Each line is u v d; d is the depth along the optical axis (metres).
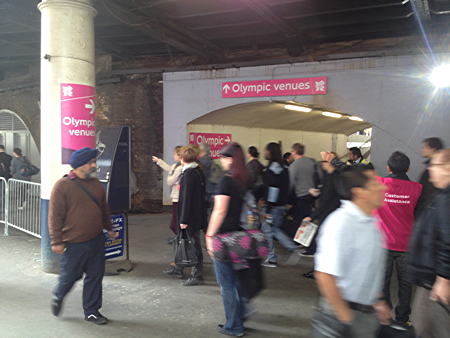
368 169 2.32
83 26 5.68
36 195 7.58
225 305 3.91
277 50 10.21
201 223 5.20
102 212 4.24
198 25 8.71
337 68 9.24
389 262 3.87
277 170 6.20
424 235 2.66
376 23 8.47
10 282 5.32
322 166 5.41
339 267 2.19
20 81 13.57
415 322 2.85
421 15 7.46
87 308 4.13
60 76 5.54
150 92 11.34
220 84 10.48
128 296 4.93
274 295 5.05
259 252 3.59
